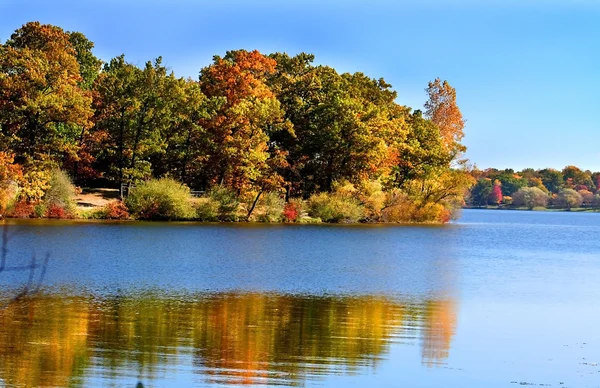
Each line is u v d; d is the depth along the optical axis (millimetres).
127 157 78125
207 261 42688
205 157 81000
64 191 70438
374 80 107875
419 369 19328
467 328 24688
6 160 66875
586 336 23844
